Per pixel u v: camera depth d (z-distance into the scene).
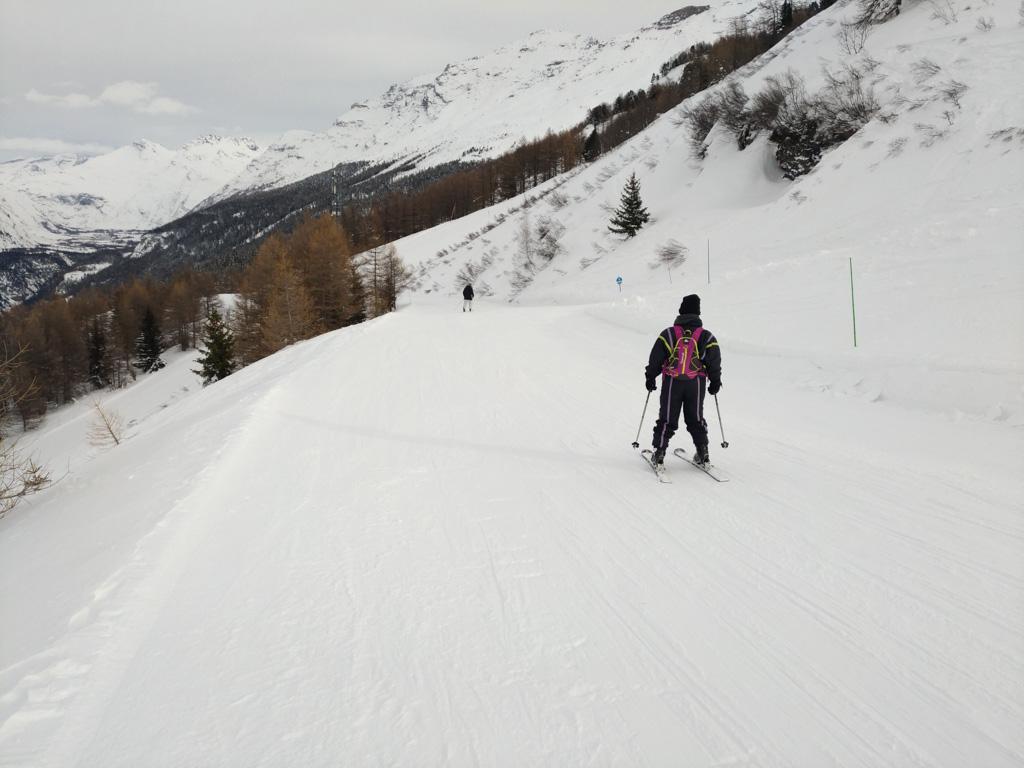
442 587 4.24
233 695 3.12
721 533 4.94
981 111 26.22
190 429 9.20
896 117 30.62
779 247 26.19
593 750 2.74
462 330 20.00
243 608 3.98
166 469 7.06
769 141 45.31
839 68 41.03
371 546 4.90
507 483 6.32
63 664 3.27
